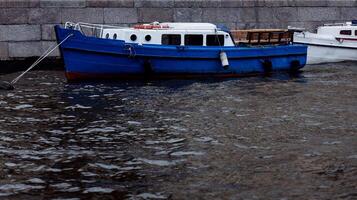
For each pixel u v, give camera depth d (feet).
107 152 32.60
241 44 65.72
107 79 59.52
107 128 38.50
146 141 35.01
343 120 39.96
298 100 48.11
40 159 31.22
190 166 29.76
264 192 25.67
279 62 66.13
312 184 26.61
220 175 28.17
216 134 36.50
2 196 25.45
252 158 30.96
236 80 60.75
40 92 52.85
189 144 34.17
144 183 27.17
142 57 58.85
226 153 32.07
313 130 37.11
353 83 57.93
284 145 33.50
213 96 50.42
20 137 36.11
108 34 62.64
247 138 35.35
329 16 81.82
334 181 26.96
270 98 49.19
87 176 28.27
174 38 60.70
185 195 25.50
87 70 58.39
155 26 61.57
